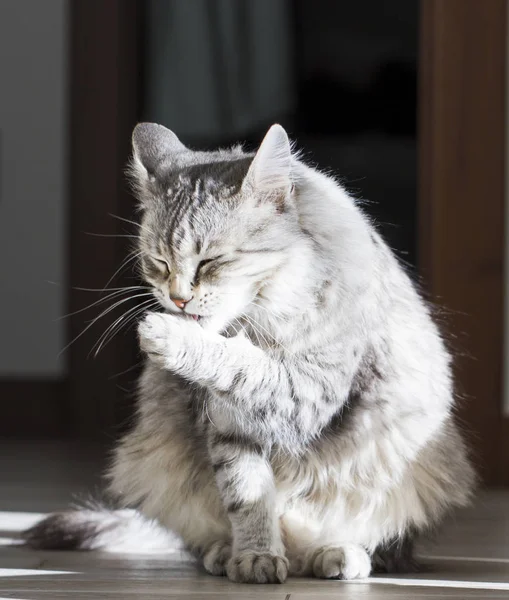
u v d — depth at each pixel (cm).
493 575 264
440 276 462
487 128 461
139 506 295
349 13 687
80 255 599
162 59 661
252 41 673
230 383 252
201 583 248
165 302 268
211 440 262
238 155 294
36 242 668
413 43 685
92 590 238
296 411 255
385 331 267
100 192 593
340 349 255
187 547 289
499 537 328
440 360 287
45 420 648
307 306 255
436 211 462
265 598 227
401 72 688
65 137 663
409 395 269
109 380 613
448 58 461
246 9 671
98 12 586
